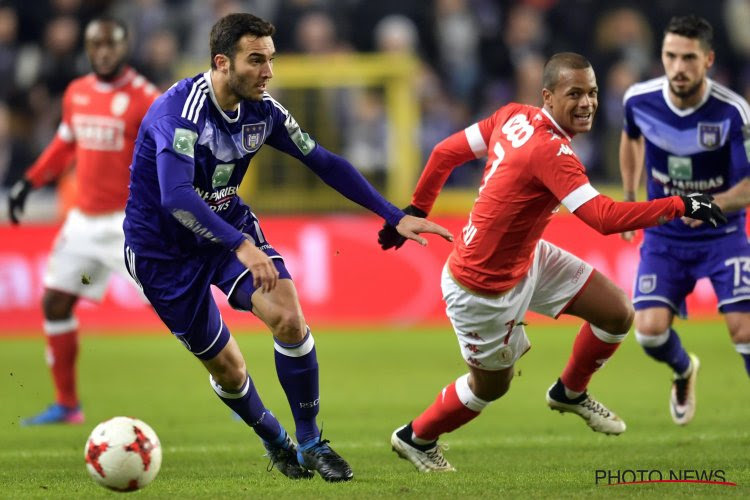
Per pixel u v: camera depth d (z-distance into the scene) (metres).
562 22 63.38
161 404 33.72
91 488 19.66
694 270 25.77
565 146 19.11
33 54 60.88
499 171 19.80
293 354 19.70
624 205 18.61
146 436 17.84
